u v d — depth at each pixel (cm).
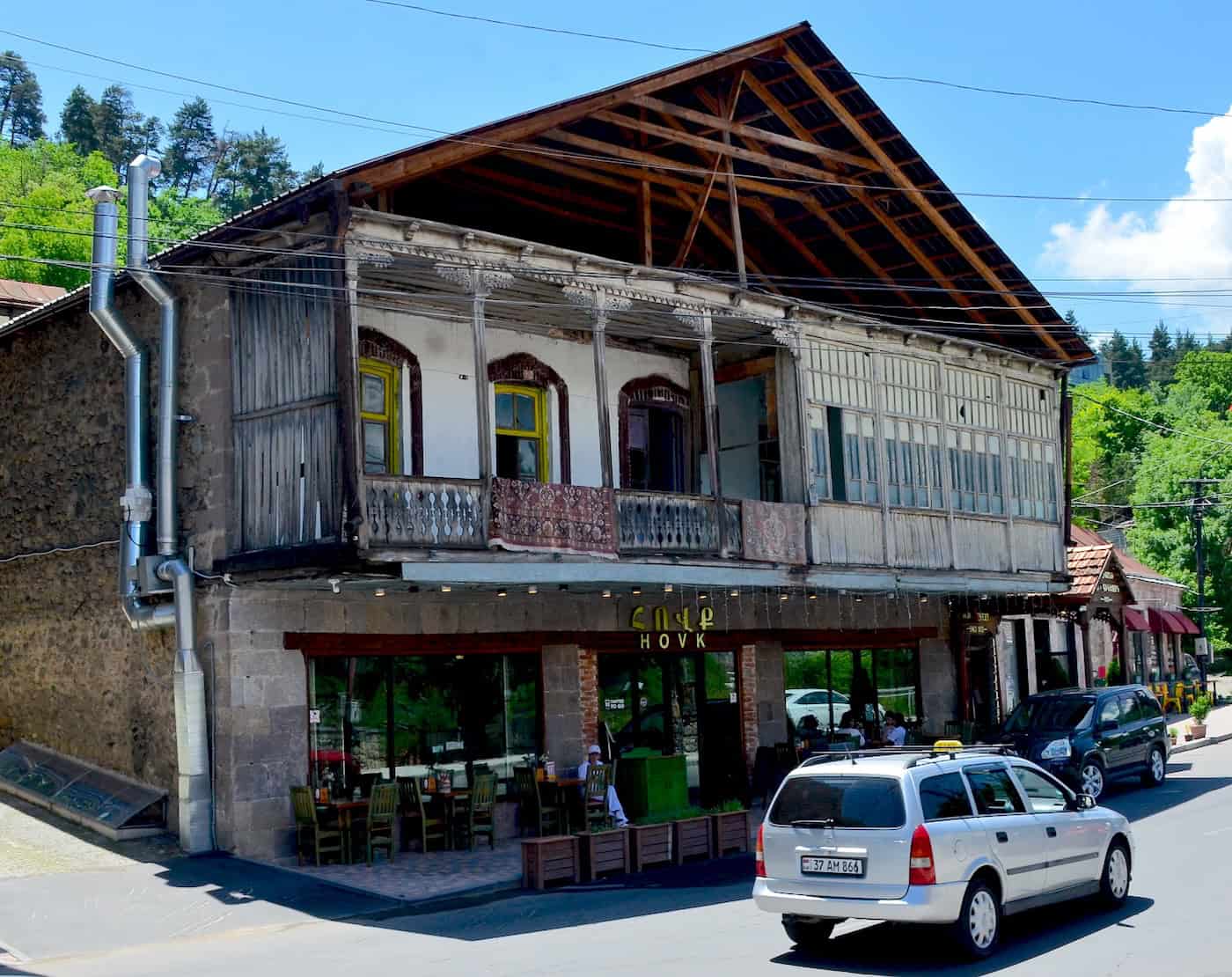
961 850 1104
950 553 2422
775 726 2416
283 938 1291
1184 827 1867
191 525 1809
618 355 2280
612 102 1933
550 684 2059
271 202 1636
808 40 2105
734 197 2147
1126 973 1020
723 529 1992
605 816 1920
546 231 2211
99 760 1961
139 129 10425
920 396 2423
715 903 1421
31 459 2191
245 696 1705
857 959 1120
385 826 1733
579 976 1063
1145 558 6034
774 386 2220
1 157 7025
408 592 1883
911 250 2500
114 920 1372
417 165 1683
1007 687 3325
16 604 2212
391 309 1919
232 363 1759
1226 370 10125
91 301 1852
